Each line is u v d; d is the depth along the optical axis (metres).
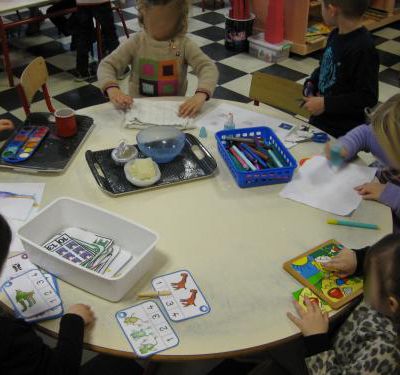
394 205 1.33
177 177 1.39
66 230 1.22
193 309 1.01
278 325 0.99
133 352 0.93
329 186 1.39
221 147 1.48
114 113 1.74
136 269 1.04
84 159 1.47
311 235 1.21
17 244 1.16
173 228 1.21
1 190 1.32
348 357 1.05
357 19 1.82
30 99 1.91
